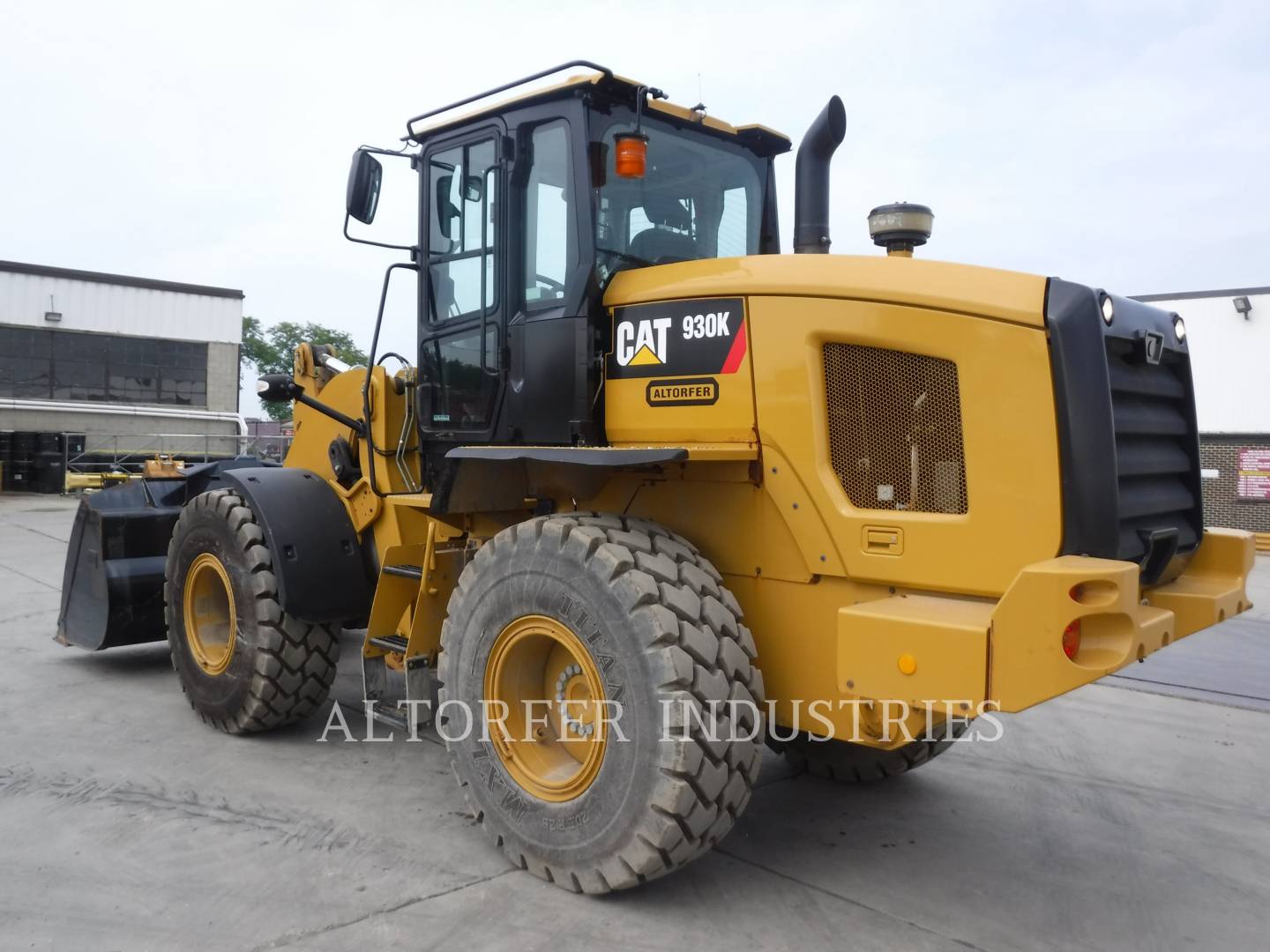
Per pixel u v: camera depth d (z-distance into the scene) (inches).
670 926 110.5
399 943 104.7
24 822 134.7
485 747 126.4
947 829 142.1
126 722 181.6
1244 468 571.2
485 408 147.4
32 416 882.8
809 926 111.6
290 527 165.8
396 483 169.9
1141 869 130.1
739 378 120.2
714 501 125.2
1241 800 156.9
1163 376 123.3
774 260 121.0
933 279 110.0
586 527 118.8
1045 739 188.9
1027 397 102.3
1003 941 109.8
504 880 120.4
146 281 928.9
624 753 110.7
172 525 216.8
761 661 122.3
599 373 132.9
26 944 103.3
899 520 109.6
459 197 152.2
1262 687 232.4
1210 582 127.4
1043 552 101.5
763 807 149.3
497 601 125.3
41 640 251.0
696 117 146.4
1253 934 113.0
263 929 107.0
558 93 134.0
